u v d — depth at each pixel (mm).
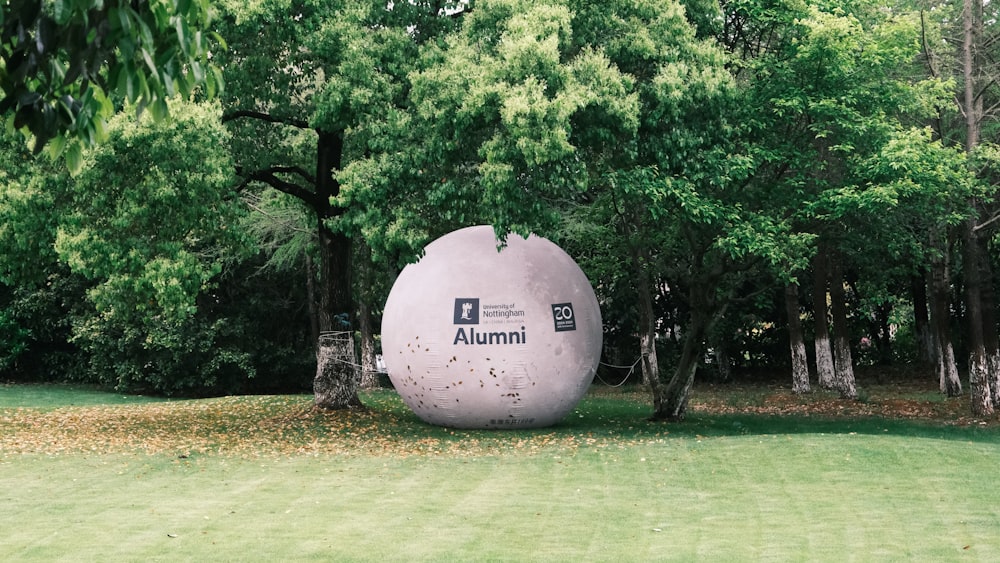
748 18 18031
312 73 17938
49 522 9555
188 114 14570
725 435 17219
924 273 29750
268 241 28969
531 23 14727
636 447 14953
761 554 8125
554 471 12797
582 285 17219
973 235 20172
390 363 17266
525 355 16328
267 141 20625
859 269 27719
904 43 17438
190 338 30250
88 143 4250
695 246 18156
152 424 18891
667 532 9086
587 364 16875
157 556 8141
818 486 11391
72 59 3793
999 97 22281
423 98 15508
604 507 10352
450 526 9383
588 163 16516
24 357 34312
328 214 20172
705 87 15312
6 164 15555
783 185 17312
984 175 20828
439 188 15633
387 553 8250
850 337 35938
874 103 17484
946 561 7820
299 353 33062
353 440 16266
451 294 16500
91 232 15508
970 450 13727
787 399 25672
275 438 16641
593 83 14648
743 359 36188
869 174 16531
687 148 15688
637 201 16375
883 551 8180
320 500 10773
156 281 15641
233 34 16625
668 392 19719
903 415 21281
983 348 20328
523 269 16672
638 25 15672
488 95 14266
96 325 30391
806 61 16656
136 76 3969
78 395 30188
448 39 16344
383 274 27922
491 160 14469
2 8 3781
